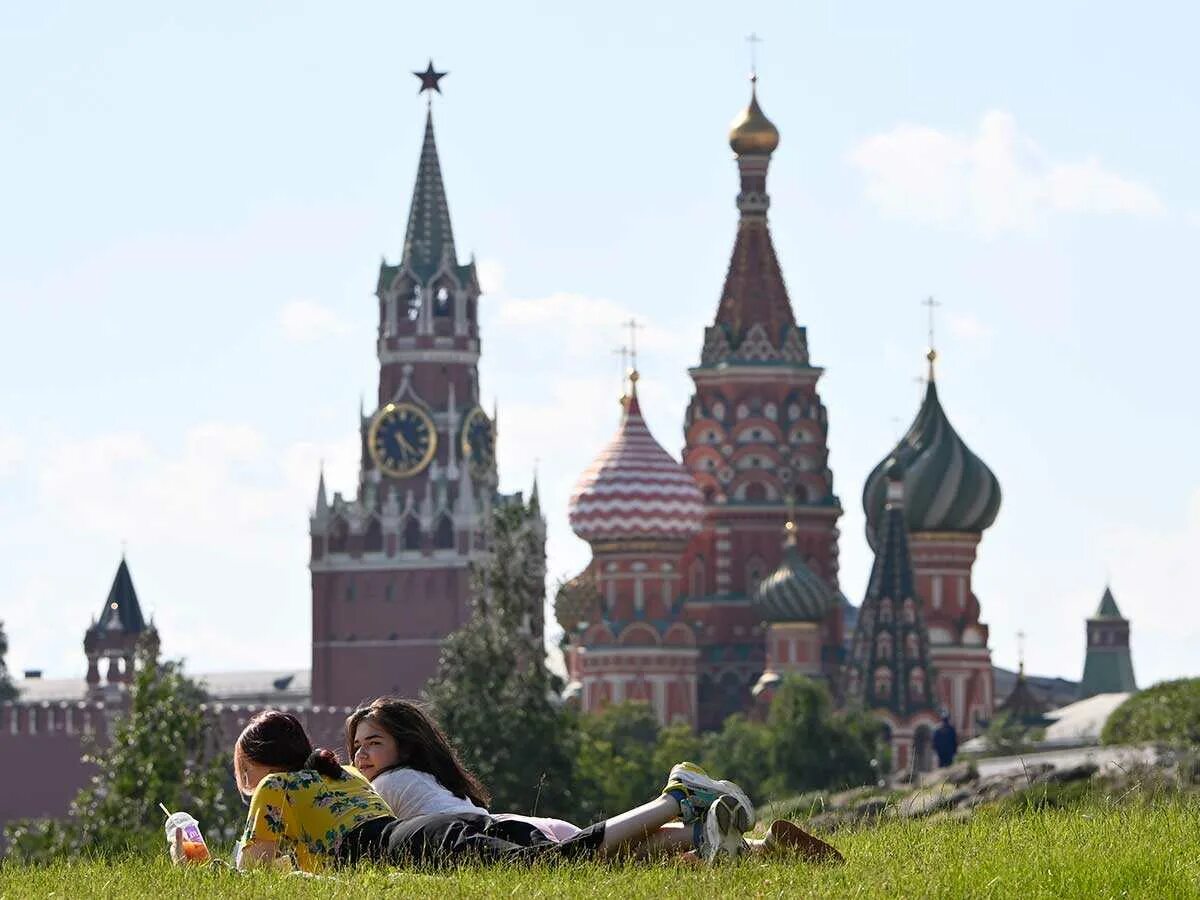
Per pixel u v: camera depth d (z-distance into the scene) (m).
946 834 34.00
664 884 27.20
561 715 175.50
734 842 29.58
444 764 32.28
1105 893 27.89
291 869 29.16
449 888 26.86
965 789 51.69
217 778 127.38
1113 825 34.22
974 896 27.31
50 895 27.88
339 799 30.53
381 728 32.19
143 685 129.38
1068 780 52.09
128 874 29.58
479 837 29.61
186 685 145.75
